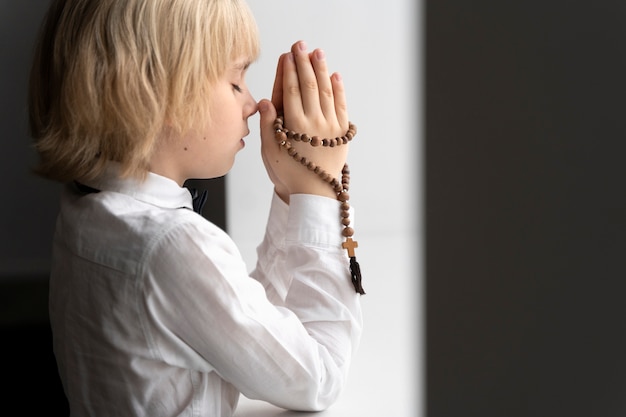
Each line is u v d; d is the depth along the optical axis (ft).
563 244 5.48
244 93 3.00
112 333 2.72
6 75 6.81
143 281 2.64
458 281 5.18
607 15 5.52
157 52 2.68
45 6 6.77
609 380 3.65
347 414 3.11
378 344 4.01
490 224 5.93
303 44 3.16
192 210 3.00
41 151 2.82
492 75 6.13
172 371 2.76
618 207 5.51
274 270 3.42
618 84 5.51
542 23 5.82
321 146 3.15
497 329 4.30
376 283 5.16
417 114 6.89
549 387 3.54
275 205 3.42
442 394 3.42
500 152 6.13
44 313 6.46
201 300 2.66
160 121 2.73
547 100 5.76
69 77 2.71
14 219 6.99
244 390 2.84
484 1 6.24
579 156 5.63
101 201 2.77
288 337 2.83
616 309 4.61
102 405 2.80
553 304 4.69
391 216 7.17
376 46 7.18
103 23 2.69
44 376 5.36
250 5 6.91
